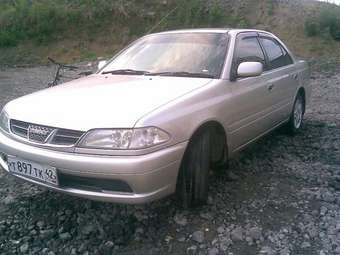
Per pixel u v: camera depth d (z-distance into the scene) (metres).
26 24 20.19
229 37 4.16
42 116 3.07
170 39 4.41
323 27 16.70
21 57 18.38
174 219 3.24
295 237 2.98
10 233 3.07
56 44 19.31
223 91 3.61
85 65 16.06
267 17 18.39
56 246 2.91
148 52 4.34
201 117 3.22
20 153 3.11
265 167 4.38
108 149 2.79
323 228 3.09
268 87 4.41
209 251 2.82
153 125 2.84
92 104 3.08
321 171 4.24
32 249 2.87
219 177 4.08
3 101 9.07
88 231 3.08
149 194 2.85
